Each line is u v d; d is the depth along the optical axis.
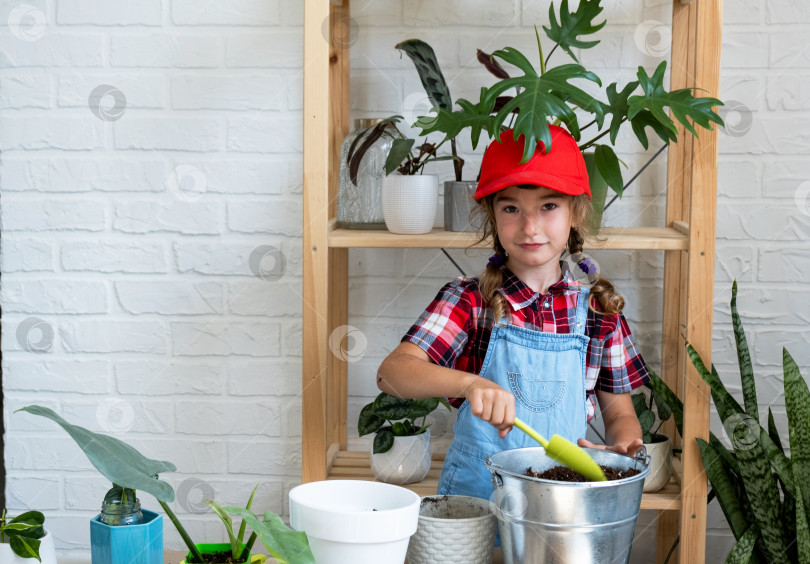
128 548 0.83
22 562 0.81
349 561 0.83
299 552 0.76
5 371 1.48
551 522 0.82
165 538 1.48
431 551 0.92
